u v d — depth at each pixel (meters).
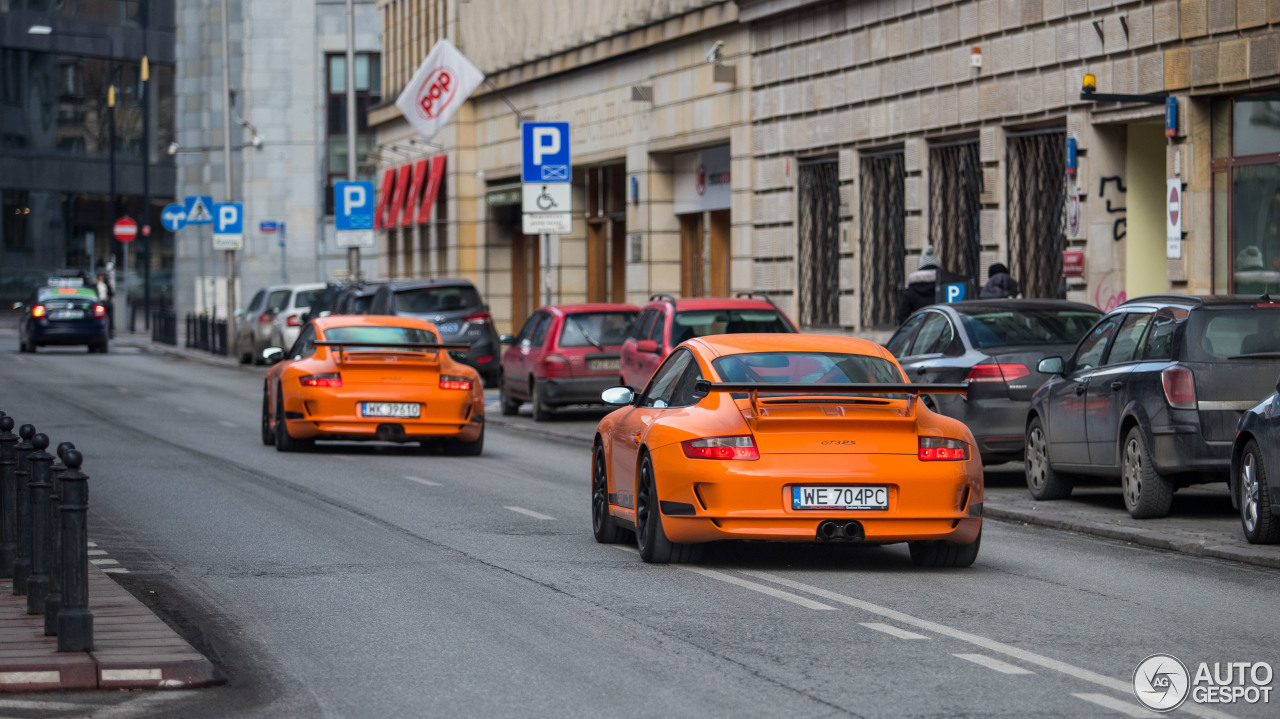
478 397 55.62
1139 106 57.78
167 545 34.12
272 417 58.19
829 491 29.31
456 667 22.16
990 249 66.44
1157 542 34.22
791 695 20.25
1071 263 61.00
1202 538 33.91
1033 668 21.77
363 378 54.41
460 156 128.25
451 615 25.98
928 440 29.77
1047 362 40.75
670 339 58.62
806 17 79.69
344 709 19.89
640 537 31.64
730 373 31.09
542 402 70.44
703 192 93.00
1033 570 30.81
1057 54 61.78
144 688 21.06
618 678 21.33
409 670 22.02
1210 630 24.56
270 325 112.81
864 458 29.41
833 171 79.38
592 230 112.44
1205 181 55.53
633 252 98.19
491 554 32.75
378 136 155.25
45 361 119.12
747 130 85.44
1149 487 36.72
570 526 37.34
